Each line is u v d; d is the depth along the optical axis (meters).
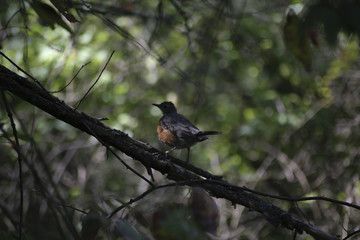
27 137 5.38
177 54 13.99
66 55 11.28
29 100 5.11
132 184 14.42
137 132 14.02
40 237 6.31
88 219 3.80
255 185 13.50
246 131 14.14
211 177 5.95
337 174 13.03
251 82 15.74
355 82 14.05
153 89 14.78
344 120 13.70
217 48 12.51
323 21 2.94
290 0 8.42
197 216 3.78
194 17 13.19
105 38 12.80
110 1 10.94
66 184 13.61
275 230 13.34
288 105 14.48
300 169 13.77
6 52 11.08
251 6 14.48
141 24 13.06
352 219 11.48
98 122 5.60
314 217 12.44
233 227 13.00
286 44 4.43
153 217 3.23
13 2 8.58
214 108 15.37
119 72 14.00
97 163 14.72
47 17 5.33
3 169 13.40
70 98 12.83
